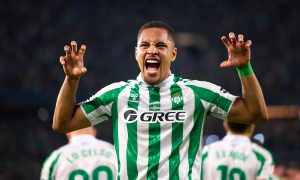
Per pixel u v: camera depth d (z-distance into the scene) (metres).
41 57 62.41
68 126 11.20
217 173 19.91
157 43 11.01
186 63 71.81
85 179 18.84
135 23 74.88
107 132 58.91
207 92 11.04
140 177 10.60
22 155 53.88
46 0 69.75
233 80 68.25
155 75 11.02
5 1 66.69
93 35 70.06
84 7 72.31
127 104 11.08
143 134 10.80
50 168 19.02
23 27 65.50
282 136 61.00
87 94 61.16
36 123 59.06
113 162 19.20
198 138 10.93
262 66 72.44
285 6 82.38
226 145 20.06
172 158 10.64
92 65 65.75
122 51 70.44
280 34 79.44
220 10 80.69
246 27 79.62
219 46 77.56
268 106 65.75
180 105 10.92
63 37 67.56
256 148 20.05
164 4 78.62
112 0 75.00
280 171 25.50
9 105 57.00
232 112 10.91
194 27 78.38
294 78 71.62
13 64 59.28
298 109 64.12
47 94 56.69
